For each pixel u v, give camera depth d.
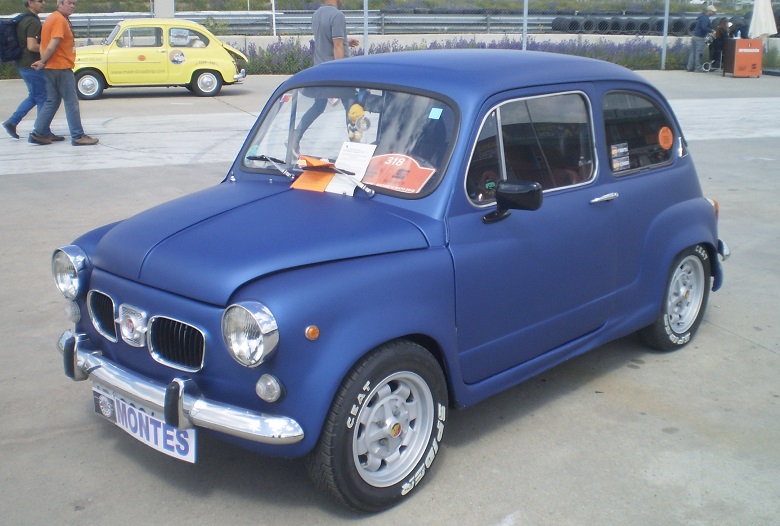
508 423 4.38
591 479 3.84
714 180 10.25
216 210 3.84
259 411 3.22
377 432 3.49
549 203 4.18
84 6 28.33
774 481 3.84
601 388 4.82
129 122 13.93
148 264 3.48
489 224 3.87
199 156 11.05
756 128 14.15
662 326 5.17
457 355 3.78
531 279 4.09
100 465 3.93
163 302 3.38
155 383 3.43
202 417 3.21
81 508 3.58
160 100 17.14
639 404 4.61
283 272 3.29
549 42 25.11
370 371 3.33
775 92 19.34
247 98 17.61
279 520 3.51
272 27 25.52
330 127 4.27
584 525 3.49
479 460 3.99
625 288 4.77
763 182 10.16
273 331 3.07
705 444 4.18
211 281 3.25
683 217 5.09
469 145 3.82
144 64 17.44
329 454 3.29
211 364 3.26
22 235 7.49
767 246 7.66
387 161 3.96
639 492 3.74
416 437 3.67
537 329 4.22
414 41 25.27
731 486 3.80
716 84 21.03
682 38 27.17
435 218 3.71
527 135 4.12
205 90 17.92
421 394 3.64
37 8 11.48
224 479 3.82
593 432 4.29
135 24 17.44
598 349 5.42
